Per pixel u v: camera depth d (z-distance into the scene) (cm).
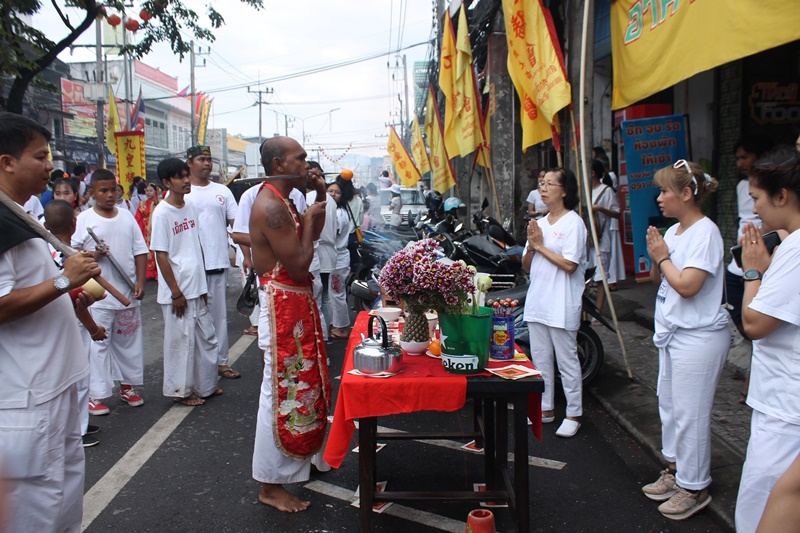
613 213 793
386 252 917
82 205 988
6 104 942
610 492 356
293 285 331
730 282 451
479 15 1304
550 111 614
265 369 336
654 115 891
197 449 421
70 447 249
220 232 566
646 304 746
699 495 327
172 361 500
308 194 652
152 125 4106
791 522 151
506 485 322
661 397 342
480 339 292
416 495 310
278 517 331
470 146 1025
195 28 1126
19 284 228
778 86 706
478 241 615
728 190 731
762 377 221
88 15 949
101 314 474
